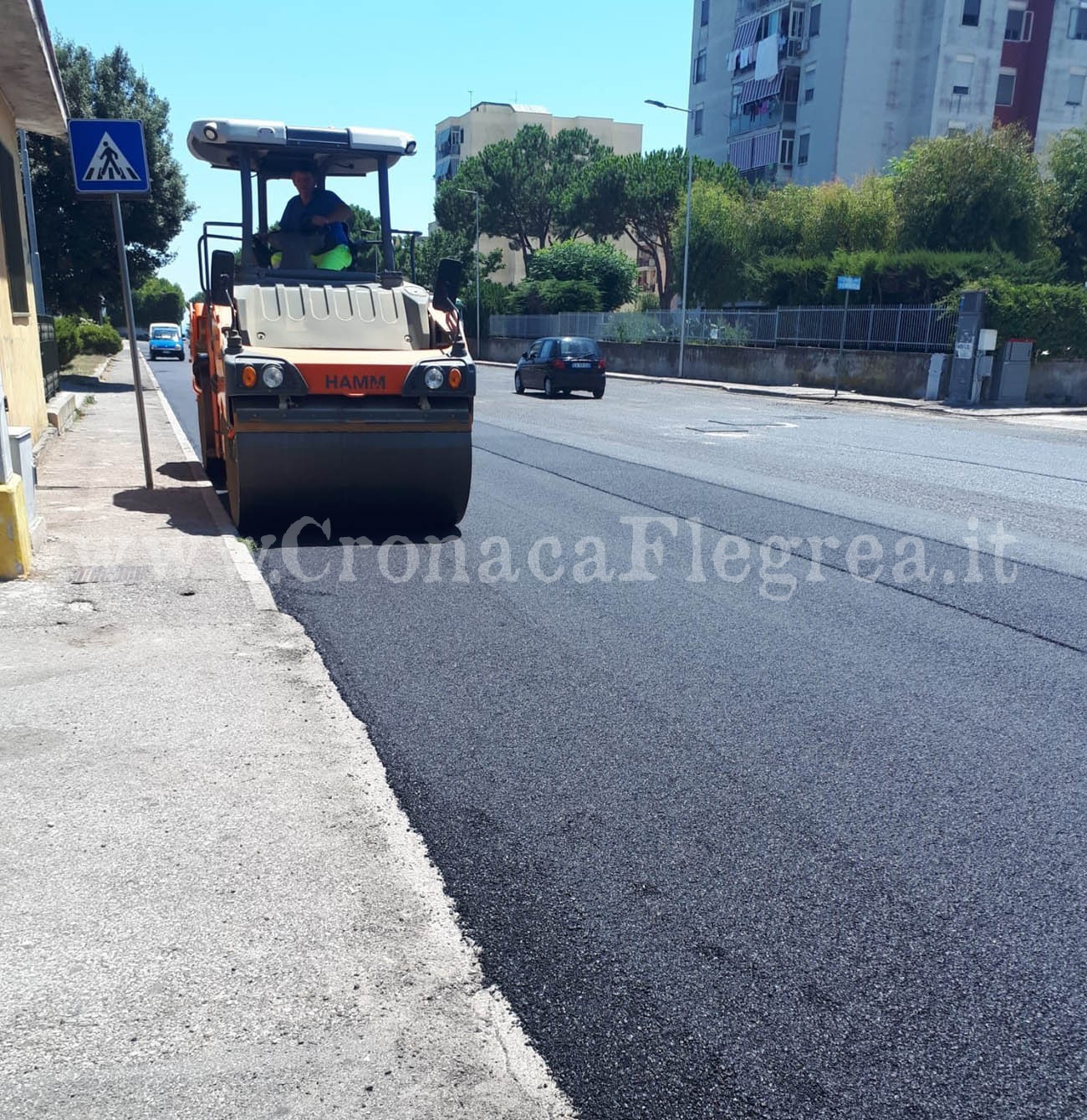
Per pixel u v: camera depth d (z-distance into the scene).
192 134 8.34
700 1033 2.52
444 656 5.31
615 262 53.12
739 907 3.08
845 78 49.47
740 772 4.02
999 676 5.20
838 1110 2.29
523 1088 2.30
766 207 40.03
